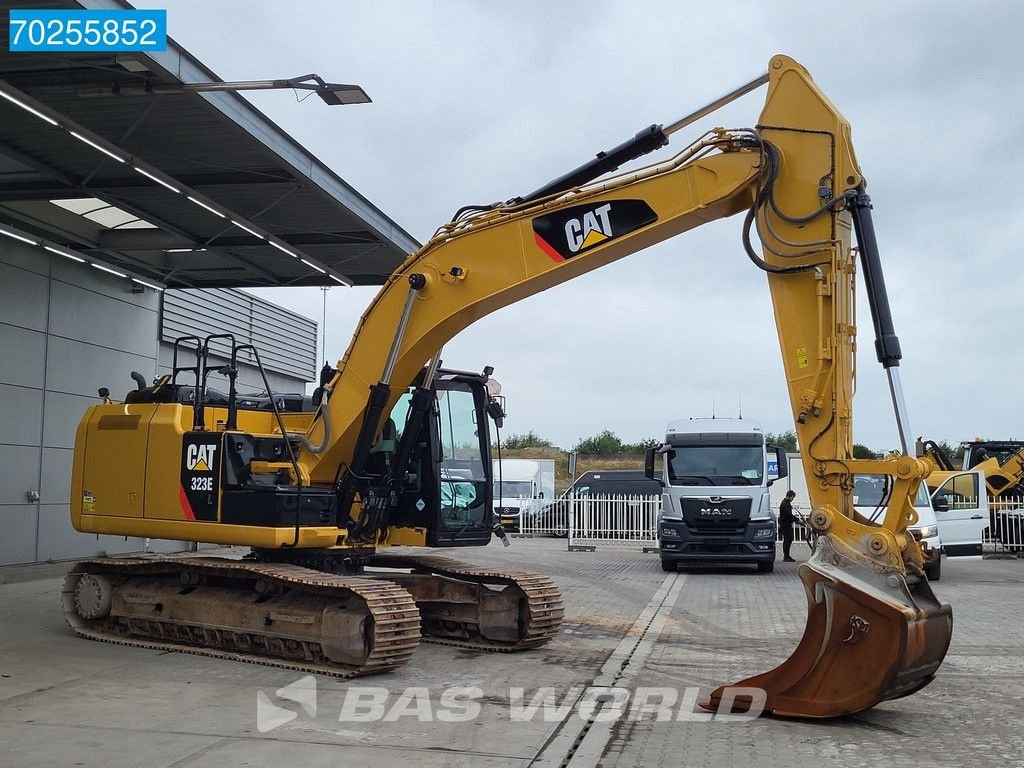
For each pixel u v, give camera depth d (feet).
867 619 23.39
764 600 49.96
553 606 34.58
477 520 37.70
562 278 30.04
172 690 27.22
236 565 32.53
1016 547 86.94
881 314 24.71
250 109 44.06
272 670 30.35
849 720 24.66
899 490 23.93
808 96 26.04
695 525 64.44
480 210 31.17
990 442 94.94
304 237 59.98
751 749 21.90
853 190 25.21
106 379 63.52
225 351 77.30
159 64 37.19
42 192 51.90
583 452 213.05
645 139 28.09
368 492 34.68
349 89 38.40
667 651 34.65
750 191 26.76
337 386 33.27
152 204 53.36
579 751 21.62
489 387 38.93
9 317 55.31
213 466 33.17
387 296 32.40
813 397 25.11
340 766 20.18
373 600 29.17
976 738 23.03
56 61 37.83
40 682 28.09
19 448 55.93
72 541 59.98
